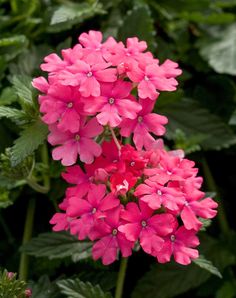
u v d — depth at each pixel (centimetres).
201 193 37
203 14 52
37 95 39
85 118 36
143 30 46
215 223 49
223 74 51
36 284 41
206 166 48
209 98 50
